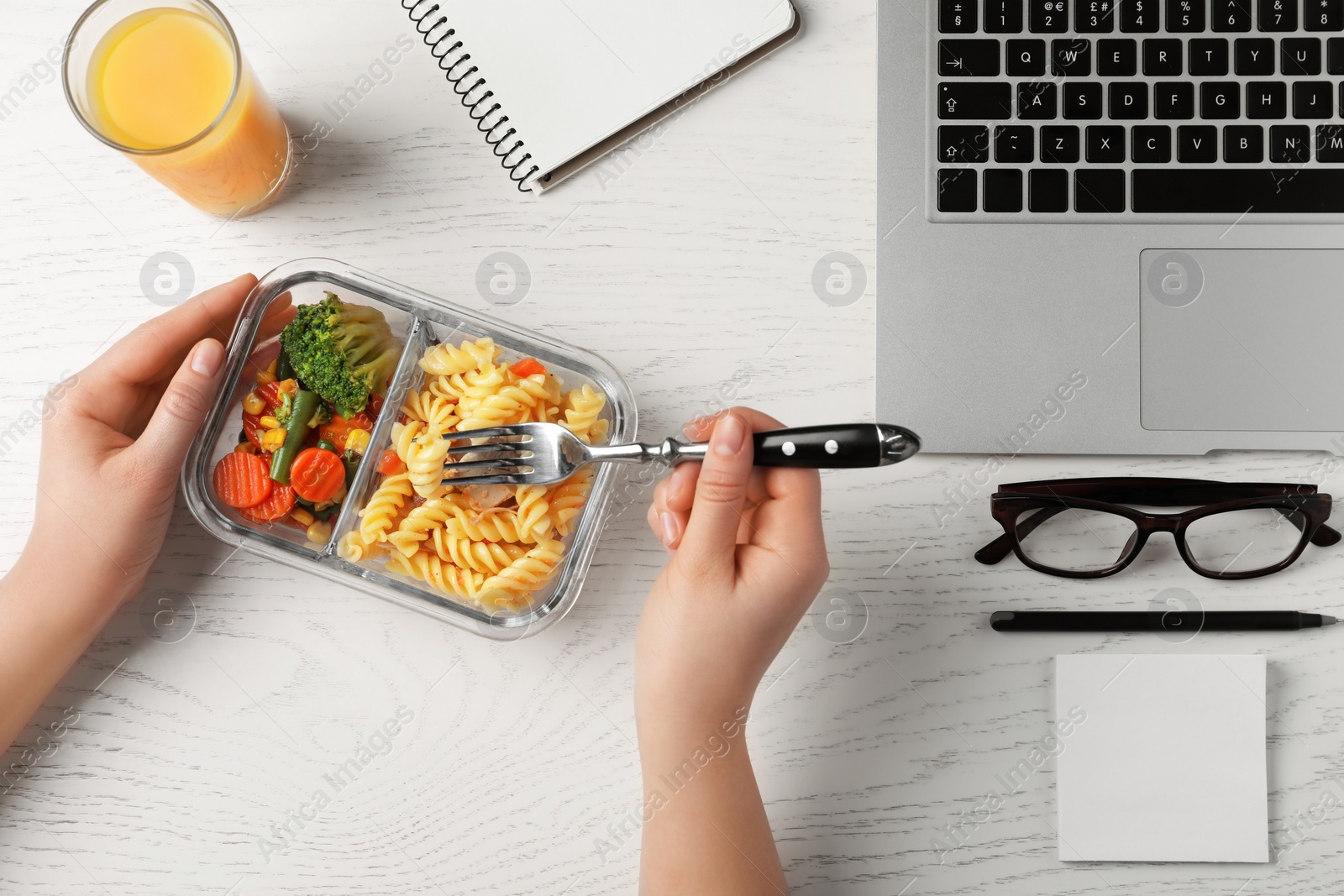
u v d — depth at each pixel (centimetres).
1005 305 109
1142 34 108
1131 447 109
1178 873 112
